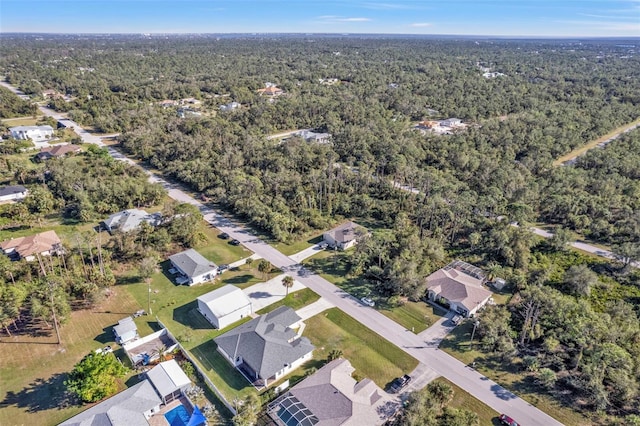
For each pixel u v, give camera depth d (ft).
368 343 185.47
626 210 292.81
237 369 169.78
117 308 207.31
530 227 285.02
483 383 163.43
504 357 175.52
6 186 335.88
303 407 145.69
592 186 341.21
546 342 174.70
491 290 223.92
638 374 156.04
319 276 237.25
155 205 325.62
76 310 204.54
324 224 295.28
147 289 223.10
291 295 219.41
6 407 150.41
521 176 349.82
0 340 182.70
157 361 172.24
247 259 251.60
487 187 337.31
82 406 151.33
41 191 307.78
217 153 417.08
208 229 291.17
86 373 150.30
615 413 149.69
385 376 167.22
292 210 310.45
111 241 257.34
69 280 211.00
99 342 183.73
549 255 257.34
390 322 199.62
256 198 313.53
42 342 182.50
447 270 233.14
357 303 214.07
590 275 215.92
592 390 154.92
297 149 418.10
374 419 141.79
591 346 167.94
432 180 333.62
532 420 147.23
